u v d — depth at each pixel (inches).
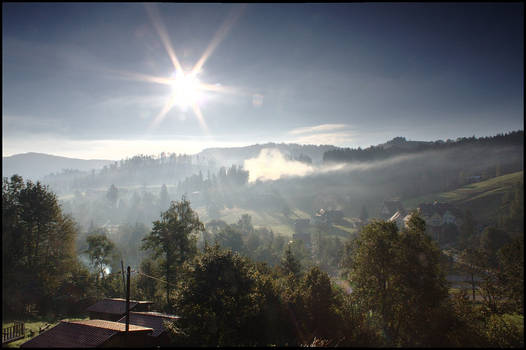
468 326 935.0
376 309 1009.5
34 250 1643.7
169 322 1040.8
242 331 962.7
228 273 1050.7
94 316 1317.7
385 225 1059.3
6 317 1256.8
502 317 1078.4
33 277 1546.5
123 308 1311.5
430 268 951.0
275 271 2102.6
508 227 3794.3
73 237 1834.4
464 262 2305.6
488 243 3270.2
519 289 1072.2
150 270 2170.3
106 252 2317.9
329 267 3885.3
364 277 1053.2
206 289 1020.5
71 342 786.8
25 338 961.5
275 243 4576.8
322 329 1045.2
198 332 868.6
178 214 1847.9
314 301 1104.2
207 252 1123.9
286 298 1151.0
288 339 1011.3
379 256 1020.5
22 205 1606.8
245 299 987.3
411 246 980.6
